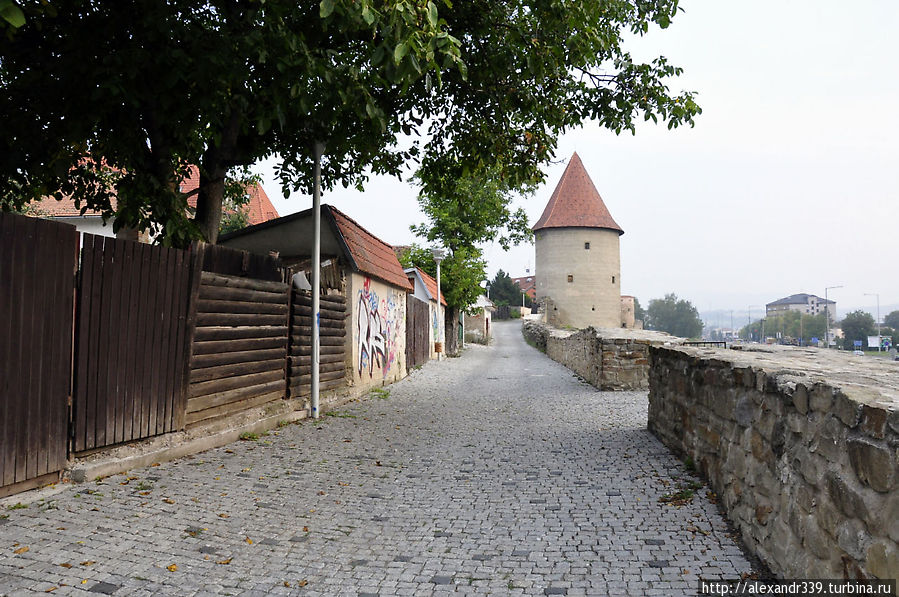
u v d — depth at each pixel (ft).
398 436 28.91
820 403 10.32
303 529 15.40
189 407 22.72
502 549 14.10
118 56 20.81
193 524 15.15
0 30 20.65
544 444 26.81
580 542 14.39
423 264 115.96
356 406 39.11
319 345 33.91
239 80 21.22
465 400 44.62
